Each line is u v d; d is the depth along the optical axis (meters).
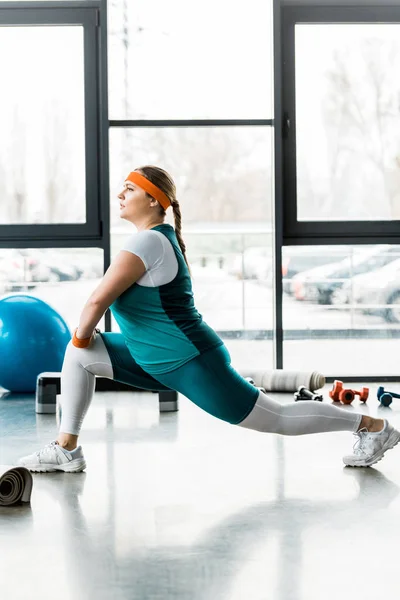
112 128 5.79
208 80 5.78
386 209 5.87
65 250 5.90
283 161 5.80
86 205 5.76
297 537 2.37
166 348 2.88
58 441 3.19
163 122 5.76
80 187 5.79
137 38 5.74
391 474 3.12
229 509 2.66
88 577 2.05
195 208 6.02
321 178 5.84
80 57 5.76
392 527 2.46
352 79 5.84
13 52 5.76
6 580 2.03
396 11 5.78
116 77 5.74
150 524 2.50
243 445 3.67
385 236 5.85
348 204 5.86
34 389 5.38
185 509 2.66
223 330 6.17
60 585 1.99
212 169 5.96
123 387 5.39
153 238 2.89
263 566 2.12
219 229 6.07
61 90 5.77
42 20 5.71
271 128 5.88
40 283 5.93
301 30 5.80
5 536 2.39
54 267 5.92
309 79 5.82
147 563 2.15
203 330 2.90
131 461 3.37
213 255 6.12
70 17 5.71
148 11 5.74
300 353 6.02
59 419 4.43
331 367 6.02
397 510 2.64
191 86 5.77
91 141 5.75
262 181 6.00
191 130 5.91
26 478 2.76
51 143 5.79
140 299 2.89
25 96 5.77
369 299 5.97
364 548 2.26
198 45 5.77
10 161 5.79
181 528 2.46
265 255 6.12
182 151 5.92
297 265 5.94
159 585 1.99
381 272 5.96
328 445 3.66
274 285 5.73
